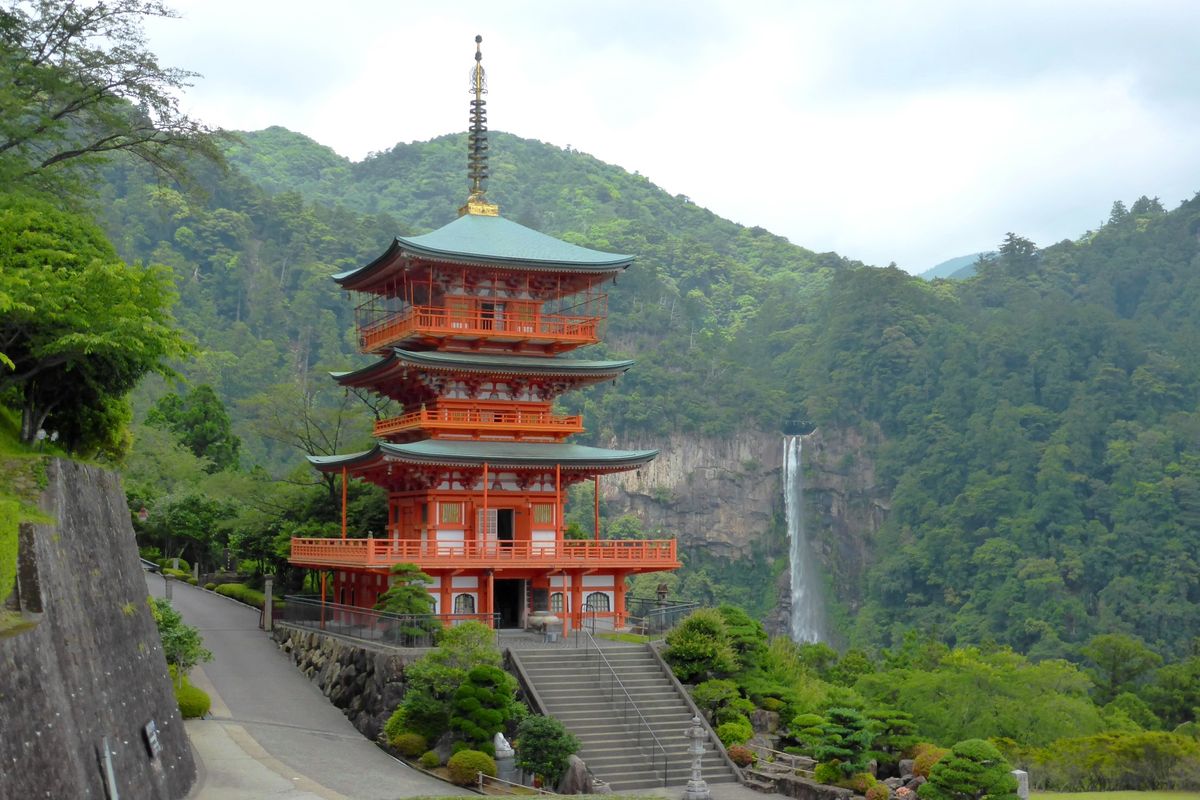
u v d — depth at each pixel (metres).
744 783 51.47
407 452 65.06
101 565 39.00
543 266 70.25
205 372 199.88
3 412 44.12
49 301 36.59
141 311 39.59
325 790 43.91
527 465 67.62
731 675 60.91
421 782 47.78
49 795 28.83
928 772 50.38
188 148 55.75
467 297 71.38
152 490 106.69
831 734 50.00
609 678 57.91
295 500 89.69
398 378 72.75
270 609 75.88
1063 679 79.19
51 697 30.33
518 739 49.97
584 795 45.50
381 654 56.72
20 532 32.12
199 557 107.00
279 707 58.50
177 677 55.25
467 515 69.31
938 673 75.06
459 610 67.88
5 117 47.91
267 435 104.25
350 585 74.56
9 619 30.59
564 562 67.81
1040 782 58.81
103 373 43.19
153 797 37.12
